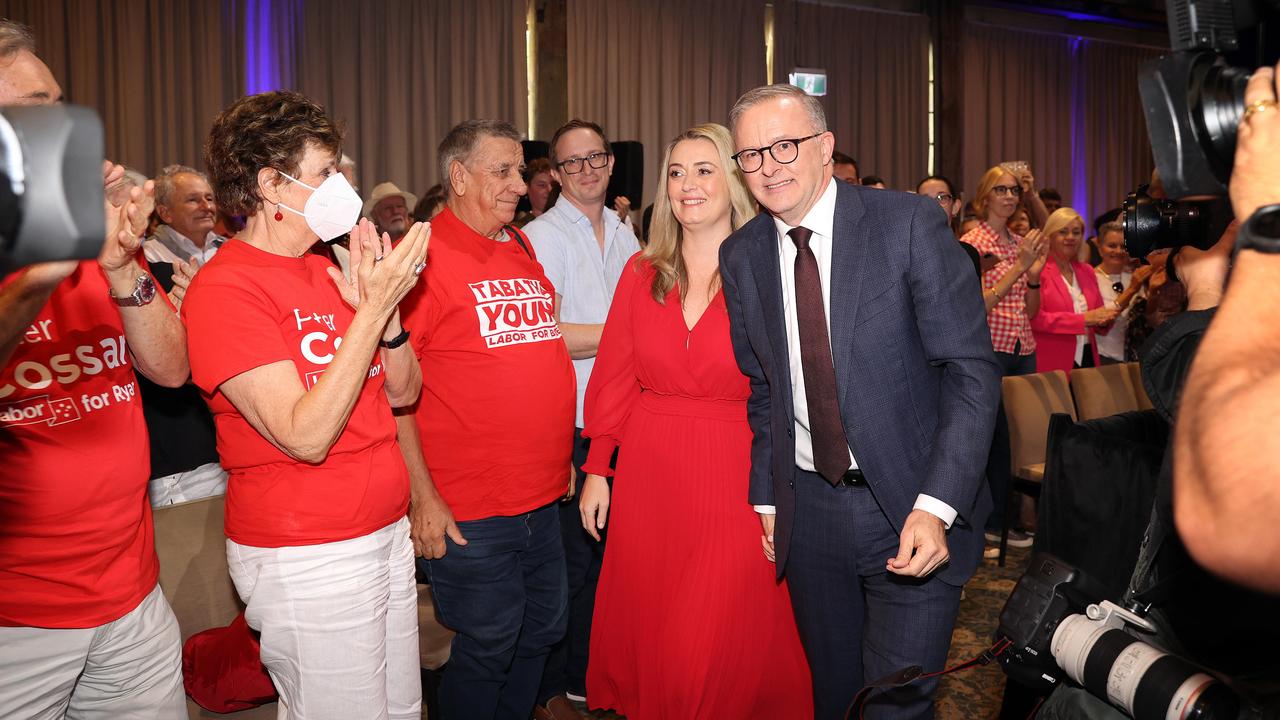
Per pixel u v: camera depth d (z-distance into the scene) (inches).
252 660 73.0
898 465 73.5
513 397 85.7
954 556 74.2
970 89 422.9
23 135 20.1
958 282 71.9
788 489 79.8
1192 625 45.9
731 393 87.9
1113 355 212.1
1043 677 51.8
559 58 331.3
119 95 265.3
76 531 57.2
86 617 58.1
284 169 61.1
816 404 75.6
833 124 393.4
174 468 92.1
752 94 74.9
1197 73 31.7
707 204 86.4
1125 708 44.8
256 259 62.4
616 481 93.5
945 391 72.3
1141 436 125.2
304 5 290.5
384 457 66.5
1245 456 24.5
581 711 109.7
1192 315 46.4
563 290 112.1
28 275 40.2
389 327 71.4
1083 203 463.2
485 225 88.2
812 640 83.2
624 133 346.3
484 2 315.0
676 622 88.1
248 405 59.7
